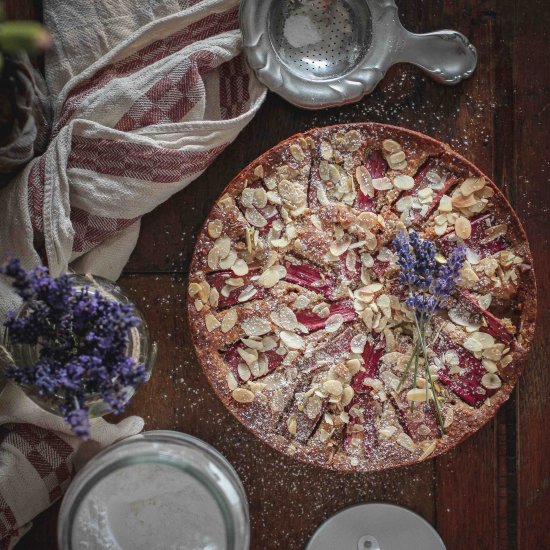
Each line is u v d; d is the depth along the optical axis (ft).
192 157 2.64
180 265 2.79
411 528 2.78
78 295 2.27
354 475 2.81
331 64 2.76
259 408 2.65
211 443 2.77
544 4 2.84
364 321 2.66
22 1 2.68
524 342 2.67
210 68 2.68
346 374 2.65
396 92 2.82
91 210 2.62
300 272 2.70
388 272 2.68
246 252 2.67
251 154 2.81
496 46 2.83
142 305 2.77
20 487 2.64
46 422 2.62
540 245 2.85
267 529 2.79
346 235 2.68
